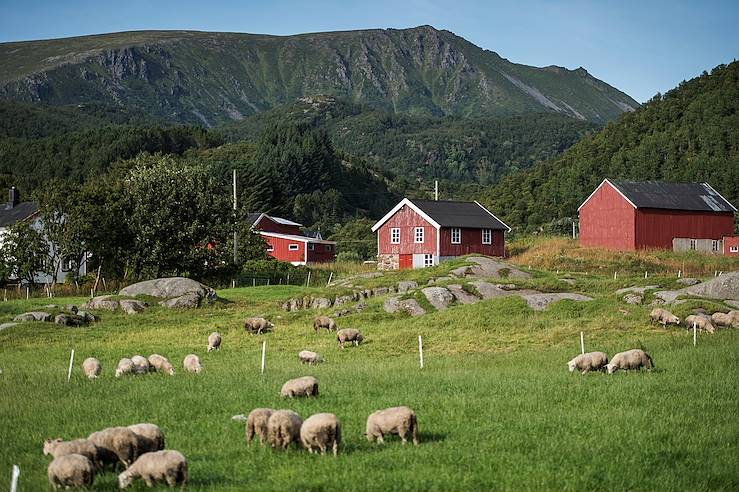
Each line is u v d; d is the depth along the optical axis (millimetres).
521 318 41844
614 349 32781
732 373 26266
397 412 17672
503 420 19875
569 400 22219
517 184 159125
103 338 41844
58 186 65750
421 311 45969
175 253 66500
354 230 145875
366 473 15312
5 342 40250
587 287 49531
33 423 20281
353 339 38125
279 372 29016
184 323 47312
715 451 16922
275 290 63406
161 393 24281
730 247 83375
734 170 125188
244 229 78062
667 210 81500
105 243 65562
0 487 14875
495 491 14391
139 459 14797
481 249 79312
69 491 14477
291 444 17391
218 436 18609
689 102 159250
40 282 74500
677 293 43938
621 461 16141
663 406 21125
